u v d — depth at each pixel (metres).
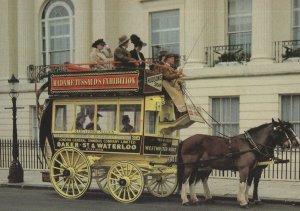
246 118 24.70
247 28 26.48
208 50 26.84
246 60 25.95
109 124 16.31
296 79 23.56
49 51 32.75
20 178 21.17
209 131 25.70
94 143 16.48
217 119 25.67
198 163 15.34
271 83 24.09
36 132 32.06
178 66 27.19
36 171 25.50
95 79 16.52
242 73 24.72
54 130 17.22
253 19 25.27
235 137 15.28
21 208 14.56
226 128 25.47
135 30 29.73
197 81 25.95
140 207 14.83
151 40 29.31
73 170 16.69
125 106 16.05
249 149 14.90
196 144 15.33
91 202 15.91
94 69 17.52
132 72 15.78
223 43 26.91
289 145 14.80
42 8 32.94
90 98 16.62
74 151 16.64
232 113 25.36
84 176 16.58
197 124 25.88
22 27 32.72
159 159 16.31
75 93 16.84
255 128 15.25
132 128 15.91
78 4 30.89
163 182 16.78
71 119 16.97
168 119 16.52
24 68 32.59
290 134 14.83
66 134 16.95
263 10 24.97
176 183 16.55
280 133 14.88
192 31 26.77
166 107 16.47
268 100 24.17
